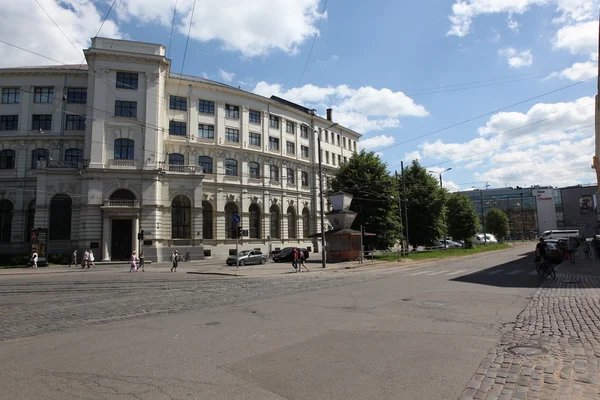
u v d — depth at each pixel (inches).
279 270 1111.0
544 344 255.9
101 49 1704.0
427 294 508.1
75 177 1680.6
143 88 1764.3
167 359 238.1
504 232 3858.3
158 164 1752.0
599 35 891.4
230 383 195.5
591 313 356.2
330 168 2657.5
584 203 4488.2
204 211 1974.7
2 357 251.3
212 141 2031.3
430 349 250.8
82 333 320.2
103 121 1691.7
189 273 1109.1
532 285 589.3
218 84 2111.2
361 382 194.7
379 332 300.8
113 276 1013.8
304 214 2465.6
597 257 1170.6
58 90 1851.6
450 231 2341.3
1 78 1841.8
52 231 1662.2
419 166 1947.6
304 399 175.3
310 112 2642.7
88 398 179.5
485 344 260.7
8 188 1803.6
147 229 1660.9
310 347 260.8
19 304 495.2
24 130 1817.2
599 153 1785.2
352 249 1401.3
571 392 175.0
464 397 173.8
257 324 339.0
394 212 1683.1
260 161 2207.2
